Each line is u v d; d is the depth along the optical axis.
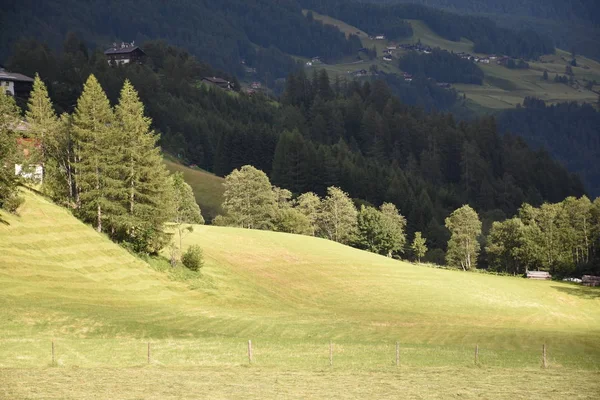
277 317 78.75
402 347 64.94
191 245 99.38
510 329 85.00
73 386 45.72
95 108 94.25
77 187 96.06
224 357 56.25
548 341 76.38
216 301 84.50
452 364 58.28
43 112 100.88
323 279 106.88
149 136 94.88
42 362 51.22
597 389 50.22
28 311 62.38
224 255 108.50
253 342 62.31
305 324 75.50
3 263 72.75
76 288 73.75
